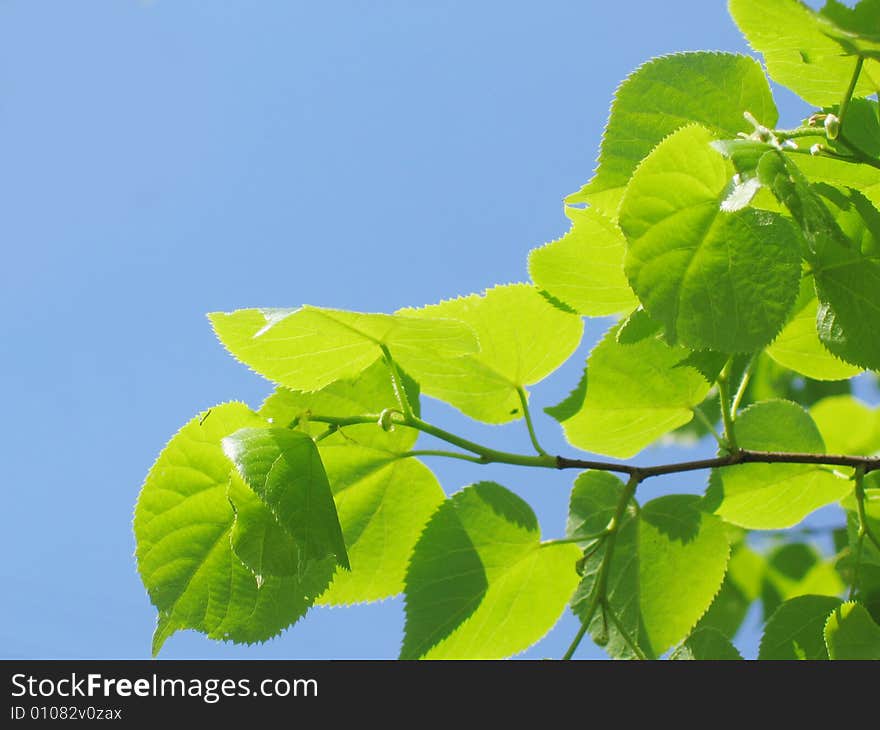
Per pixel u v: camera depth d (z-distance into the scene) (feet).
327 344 7.63
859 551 8.09
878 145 7.44
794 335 8.04
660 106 7.52
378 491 8.10
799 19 6.75
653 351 8.33
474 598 7.96
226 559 7.59
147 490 7.52
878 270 6.66
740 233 6.44
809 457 8.16
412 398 8.16
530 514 8.06
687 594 8.61
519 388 8.49
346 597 8.00
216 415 7.60
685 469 8.13
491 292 8.26
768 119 7.50
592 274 8.07
